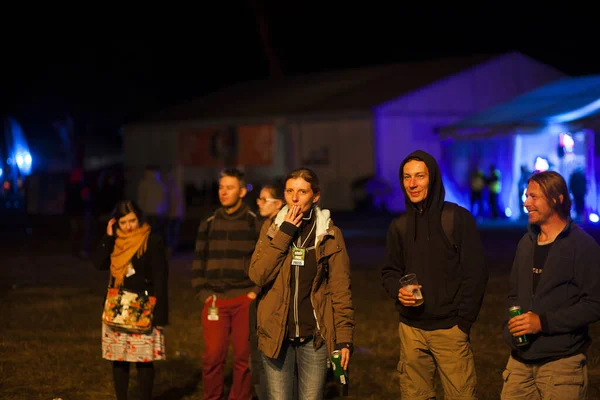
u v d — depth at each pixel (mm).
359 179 34219
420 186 5133
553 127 27484
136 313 6273
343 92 38406
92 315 11719
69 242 24156
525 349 4711
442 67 37188
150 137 43281
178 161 40438
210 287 6633
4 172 51969
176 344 9641
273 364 5027
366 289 13867
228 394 7492
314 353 4973
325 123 35312
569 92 31281
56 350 9367
